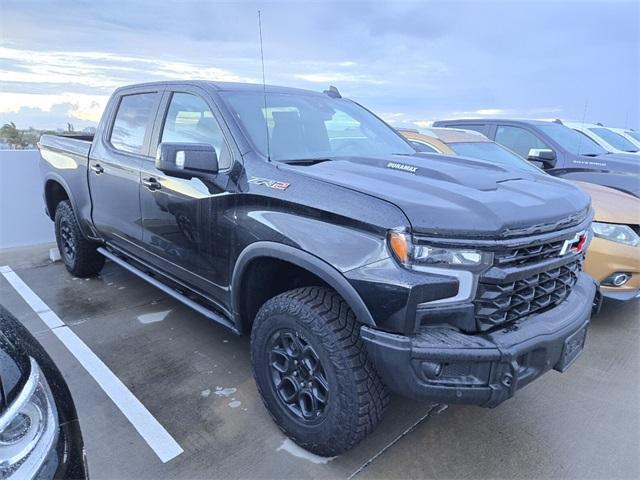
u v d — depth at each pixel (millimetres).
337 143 3330
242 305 2816
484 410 2920
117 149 3932
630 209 3979
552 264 2275
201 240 2973
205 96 3154
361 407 2203
